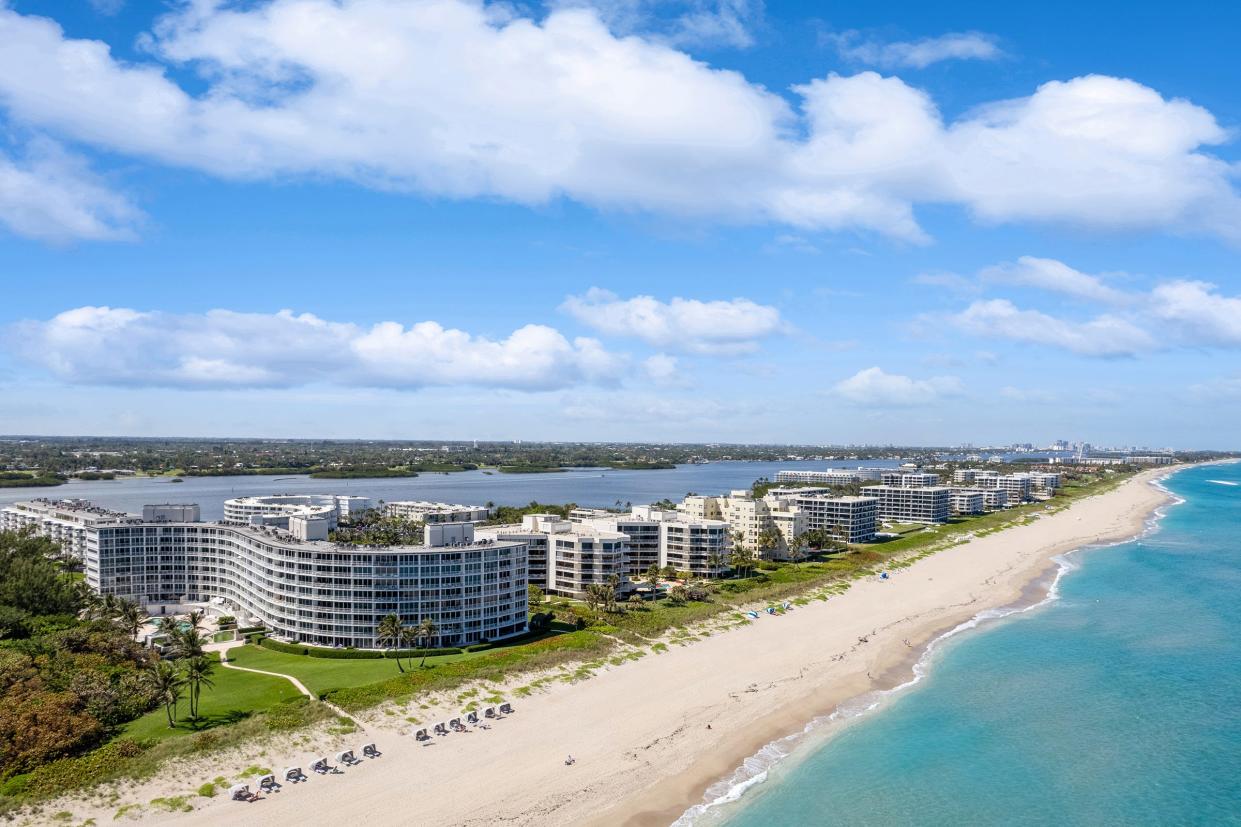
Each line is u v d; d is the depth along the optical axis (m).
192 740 127.44
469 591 191.38
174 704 137.38
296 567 190.38
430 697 151.62
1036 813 117.38
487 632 194.00
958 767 131.75
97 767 117.44
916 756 135.75
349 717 141.25
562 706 152.25
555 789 120.19
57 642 167.25
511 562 198.75
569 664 174.88
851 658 188.62
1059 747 140.25
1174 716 154.75
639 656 183.88
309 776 120.25
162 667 143.75
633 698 158.00
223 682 159.00
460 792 117.81
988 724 150.00
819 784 125.12
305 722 136.75
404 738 134.75
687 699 158.62
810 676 175.00
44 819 105.38
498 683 161.25
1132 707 159.38
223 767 121.00
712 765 130.75
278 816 109.06
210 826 106.12
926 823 114.19
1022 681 174.75
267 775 117.81
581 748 134.38
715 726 146.00
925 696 164.88
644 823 112.38
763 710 154.75
